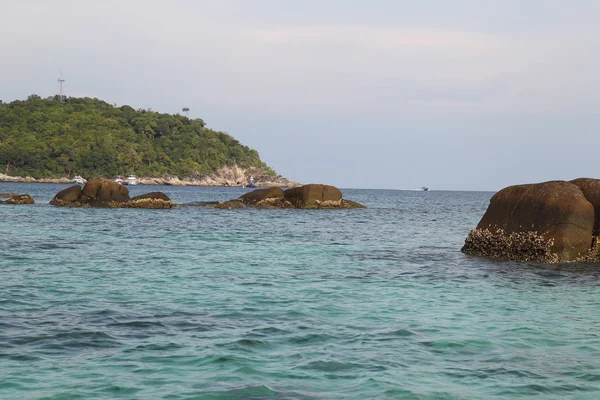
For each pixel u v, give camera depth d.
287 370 9.11
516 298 15.24
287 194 61.41
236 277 17.78
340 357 9.80
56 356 9.65
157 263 20.38
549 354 10.20
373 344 10.62
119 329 11.39
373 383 8.59
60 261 20.31
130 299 14.25
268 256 23.12
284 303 14.12
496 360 9.81
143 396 7.96
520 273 19.38
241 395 8.03
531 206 22.77
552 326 12.20
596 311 13.76
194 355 9.77
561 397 8.24
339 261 22.00
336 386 8.46
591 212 21.83
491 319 12.79
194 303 13.93
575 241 21.53
